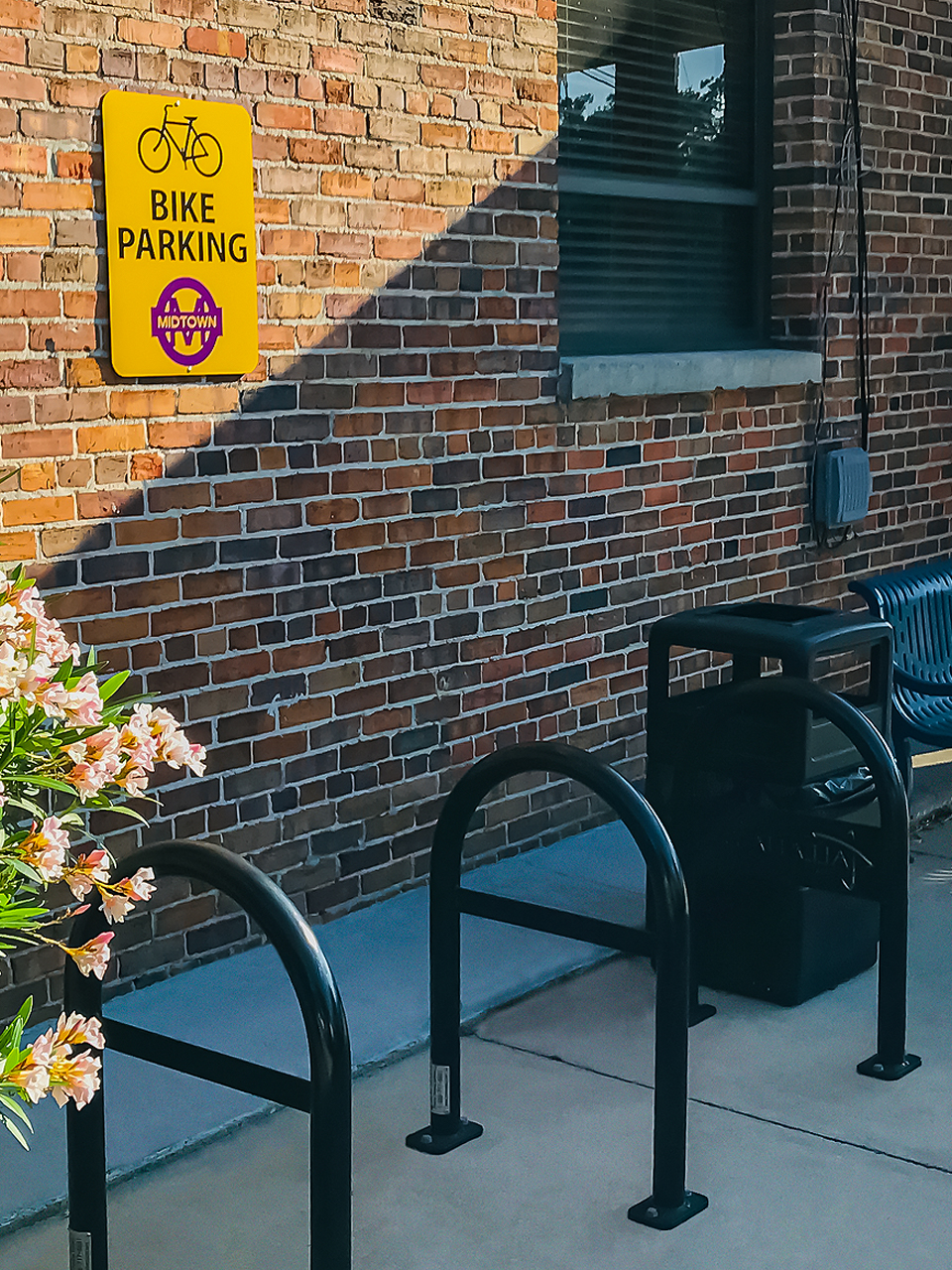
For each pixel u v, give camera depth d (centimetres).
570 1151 360
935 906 523
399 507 498
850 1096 385
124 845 427
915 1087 390
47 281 393
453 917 355
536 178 532
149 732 238
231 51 430
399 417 493
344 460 477
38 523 399
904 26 711
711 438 625
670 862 324
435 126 493
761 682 411
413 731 512
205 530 439
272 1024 415
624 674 597
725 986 450
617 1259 315
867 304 708
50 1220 330
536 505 549
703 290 662
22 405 392
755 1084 391
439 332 504
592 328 607
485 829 544
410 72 482
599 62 602
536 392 543
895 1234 324
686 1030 328
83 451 407
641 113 623
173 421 427
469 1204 336
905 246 730
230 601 449
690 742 429
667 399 602
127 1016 419
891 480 743
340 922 490
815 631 430
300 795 477
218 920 458
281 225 449
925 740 552
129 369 411
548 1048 414
